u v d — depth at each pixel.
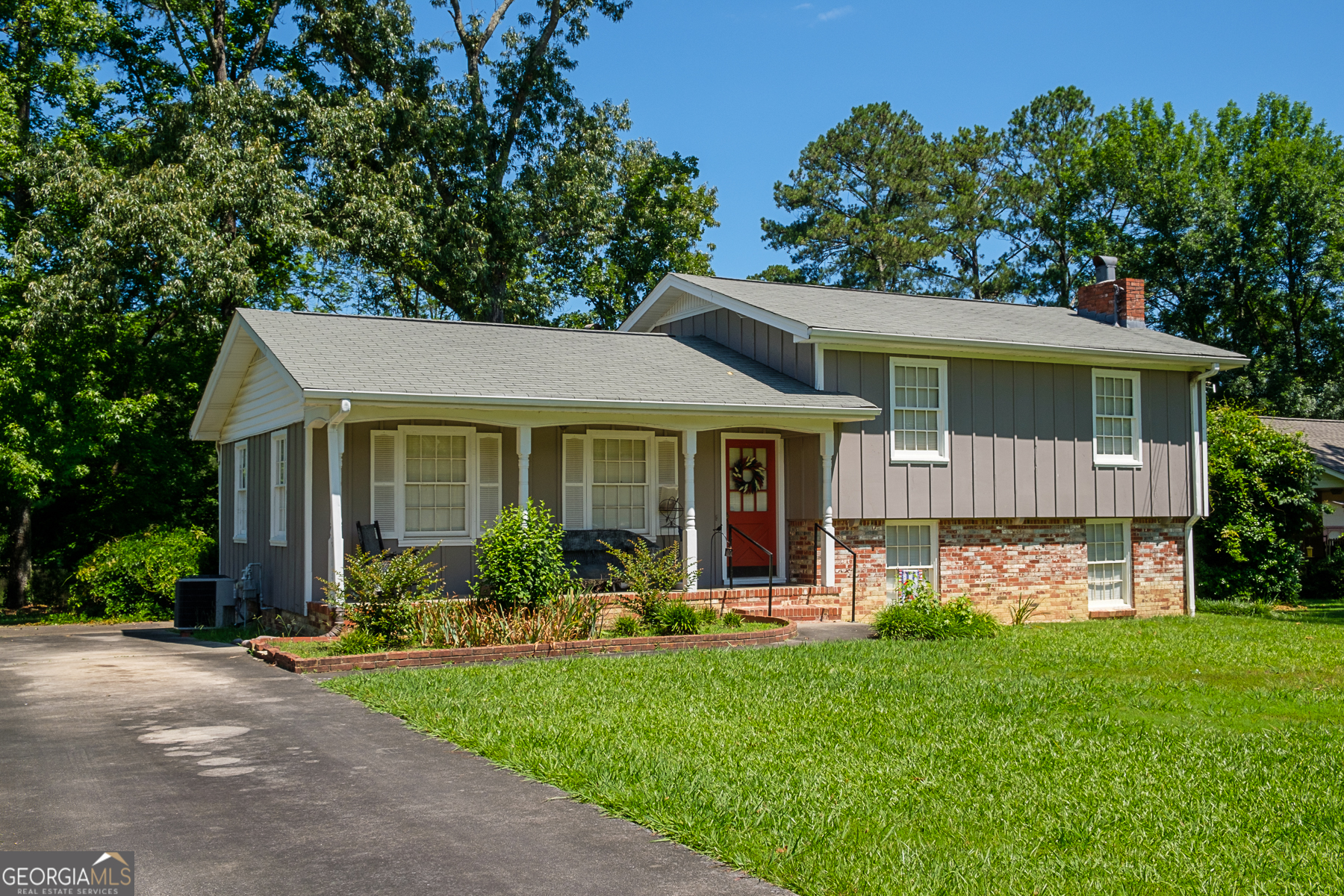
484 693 10.10
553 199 30.88
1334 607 22.58
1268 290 41.06
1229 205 39.72
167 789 7.04
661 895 5.26
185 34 29.33
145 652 14.59
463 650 12.34
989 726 8.98
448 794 6.93
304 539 15.45
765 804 6.59
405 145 28.89
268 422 17.80
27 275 23.02
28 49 25.34
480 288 30.47
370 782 7.22
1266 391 40.47
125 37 28.16
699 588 17.59
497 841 6.05
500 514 14.76
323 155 26.55
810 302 20.12
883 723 9.00
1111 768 7.70
